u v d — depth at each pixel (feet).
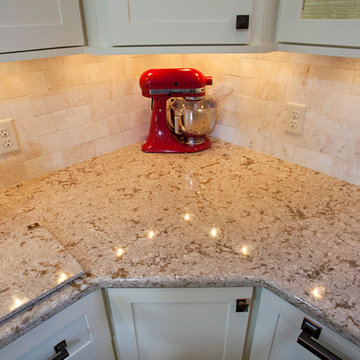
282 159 4.13
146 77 3.75
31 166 3.76
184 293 2.61
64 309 2.39
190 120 4.13
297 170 3.88
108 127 4.30
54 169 3.97
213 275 2.45
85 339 2.69
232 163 4.08
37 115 3.62
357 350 2.16
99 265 2.55
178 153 4.33
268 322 2.70
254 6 2.71
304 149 3.86
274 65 3.74
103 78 4.01
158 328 2.87
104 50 2.92
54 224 3.03
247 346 3.10
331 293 2.29
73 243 2.78
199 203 3.29
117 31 2.83
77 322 2.56
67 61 3.64
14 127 3.49
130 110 4.44
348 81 3.24
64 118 3.84
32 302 2.24
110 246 2.74
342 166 3.59
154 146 4.36
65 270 2.45
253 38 2.85
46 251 2.64
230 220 3.03
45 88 3.58
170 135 4.34
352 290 2.31
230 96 4.33
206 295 2.62
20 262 2.53
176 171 3.92
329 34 2.57
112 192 3.52
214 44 2.91
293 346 2.62
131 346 2.97
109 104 4.19
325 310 2.18
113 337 2.96
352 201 3.29
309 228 2.92
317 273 2.45
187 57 4.56
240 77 4.12
